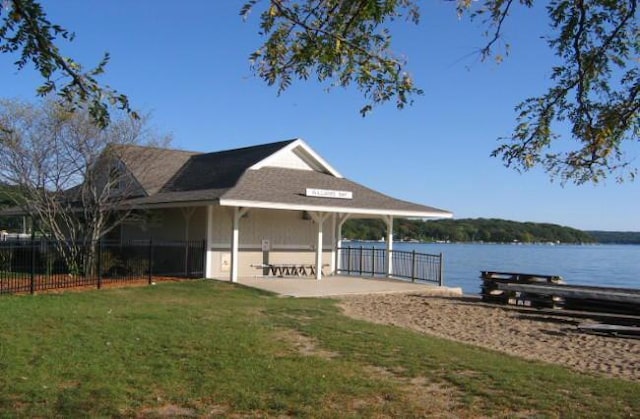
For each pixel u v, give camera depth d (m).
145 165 25.89
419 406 7.26
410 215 25.52
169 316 13.07
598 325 14.41
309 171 26.83
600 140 6.39
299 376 8.30
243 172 23.98
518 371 9.18
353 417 6.77
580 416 7.04
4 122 20.09
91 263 21.34
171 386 7.75
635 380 9.37
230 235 23.56
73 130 21.20
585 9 6.46
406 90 6.03
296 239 25.67
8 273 20.92
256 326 12.18
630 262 56.94
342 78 6.15
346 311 16.27
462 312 16.97
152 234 25.95
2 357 8.88
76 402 7.05
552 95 6.92
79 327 11.27
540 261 56.75
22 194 21.98
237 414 6.84
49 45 5.07
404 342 11.18
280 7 5.62
